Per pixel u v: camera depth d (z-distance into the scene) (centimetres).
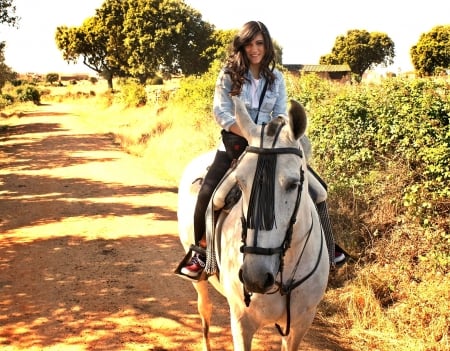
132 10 5488
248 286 260
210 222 346
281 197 262
